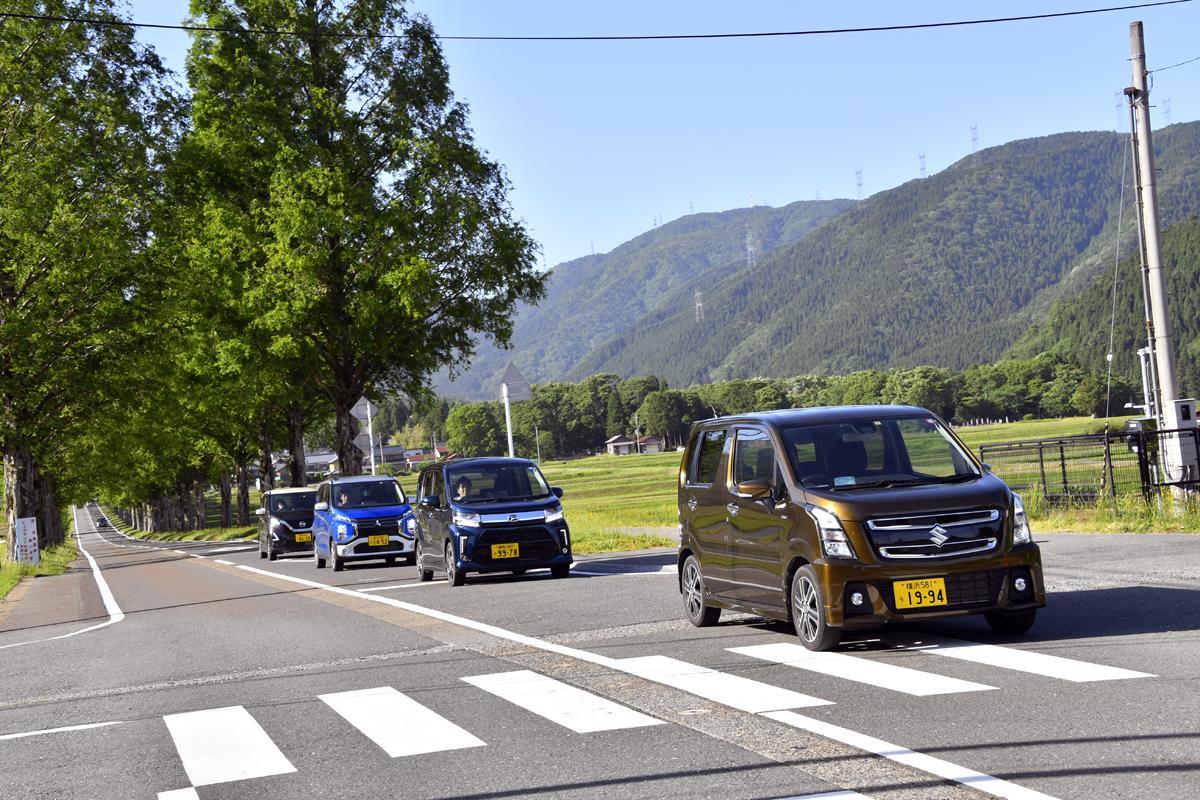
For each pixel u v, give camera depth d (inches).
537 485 740.0
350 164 1395.2
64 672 448.8
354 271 1370.6
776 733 254.8
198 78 1412.4
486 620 506.3
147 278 1425.9
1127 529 730.8
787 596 372.5
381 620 540.4
